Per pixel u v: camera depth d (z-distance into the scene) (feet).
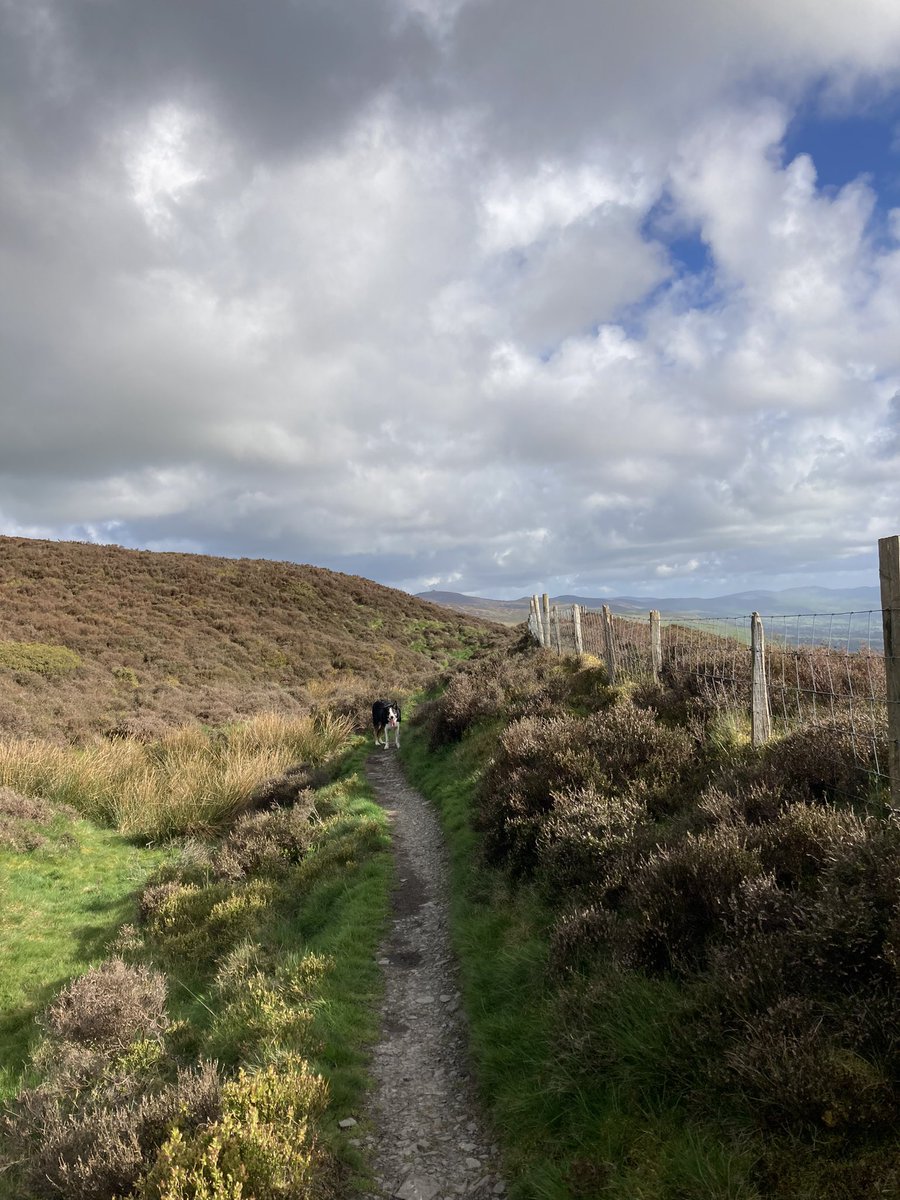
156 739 64.95
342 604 153.58
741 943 12.42
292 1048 16.06
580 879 19.27
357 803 39.96
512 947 18.66
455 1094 14.64
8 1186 13.39
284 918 27.09
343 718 71.92
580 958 15.75
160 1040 18.67
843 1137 9.33
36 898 33.55
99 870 38.65
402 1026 17.85
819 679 28.94
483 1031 15.79
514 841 23.80
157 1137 12.56
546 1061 13.39
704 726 27.37
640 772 24.30
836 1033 10.34
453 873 27.48
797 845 15.12
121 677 87.35
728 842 15.29
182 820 45.88
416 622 157.89
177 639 108.68
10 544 133.90
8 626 93.56
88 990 20.44
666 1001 12.69
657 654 36.60
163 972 24.13
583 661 49.29
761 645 23.40
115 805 48.65
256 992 19.44
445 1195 11.66
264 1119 12.59
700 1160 9.71
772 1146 9.62
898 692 15.48
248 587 145.89
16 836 40.09
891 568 15.44
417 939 23.09
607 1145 10.89
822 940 11.61
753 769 20.49
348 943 22.50
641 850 18.30
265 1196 10.60
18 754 50.88
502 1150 12.52
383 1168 12.48
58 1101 15.90
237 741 61.52
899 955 10.63
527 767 28.40
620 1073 12.00
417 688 99.40
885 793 17.07
